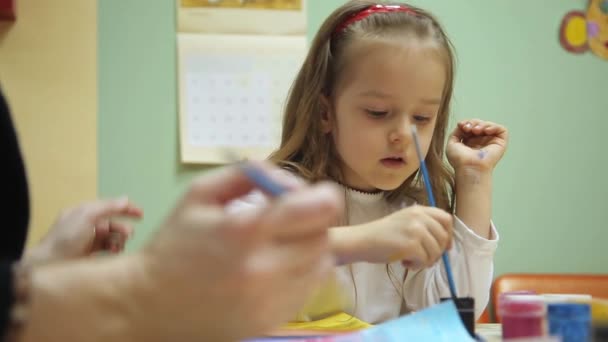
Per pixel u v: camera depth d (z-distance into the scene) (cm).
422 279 106
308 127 116
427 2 178
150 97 168
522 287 164
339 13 116
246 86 170
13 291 36
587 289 165
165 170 168
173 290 35
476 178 104
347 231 76
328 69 115
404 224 74
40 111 163
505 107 181
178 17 169
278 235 36
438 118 116
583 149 184
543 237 181
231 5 170
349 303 105
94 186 165
